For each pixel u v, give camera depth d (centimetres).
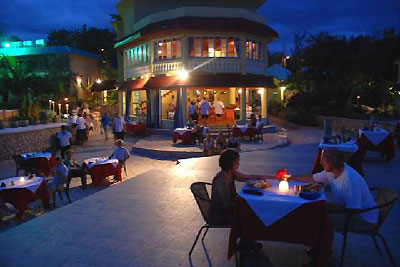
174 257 453
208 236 518
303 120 2981
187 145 1888
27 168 1310
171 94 2812
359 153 839
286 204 370
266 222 375
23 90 2738
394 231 516
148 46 2591
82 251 479
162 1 2827
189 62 2334
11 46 3969
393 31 3147
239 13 2416
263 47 2614
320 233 365
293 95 3522
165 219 594
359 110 2962
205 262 437
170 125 2428
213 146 1448
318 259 365
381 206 387
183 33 2308
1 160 1678
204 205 470
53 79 3419
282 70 3869
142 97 3153
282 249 459
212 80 2298
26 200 863
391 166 1031
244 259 425
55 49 3766
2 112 2334
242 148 1667
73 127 2231
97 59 4378
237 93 2775
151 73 2552
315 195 378
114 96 4056
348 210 393
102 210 648
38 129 1936
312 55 3362
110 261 447
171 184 842
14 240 519
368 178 879
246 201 383
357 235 504
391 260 408
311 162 1126
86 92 4006
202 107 2200
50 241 514
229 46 2370
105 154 1825
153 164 1571
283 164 1097
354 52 3266
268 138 2109
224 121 2448
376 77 3036
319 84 3338
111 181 1258
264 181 443
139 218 602
